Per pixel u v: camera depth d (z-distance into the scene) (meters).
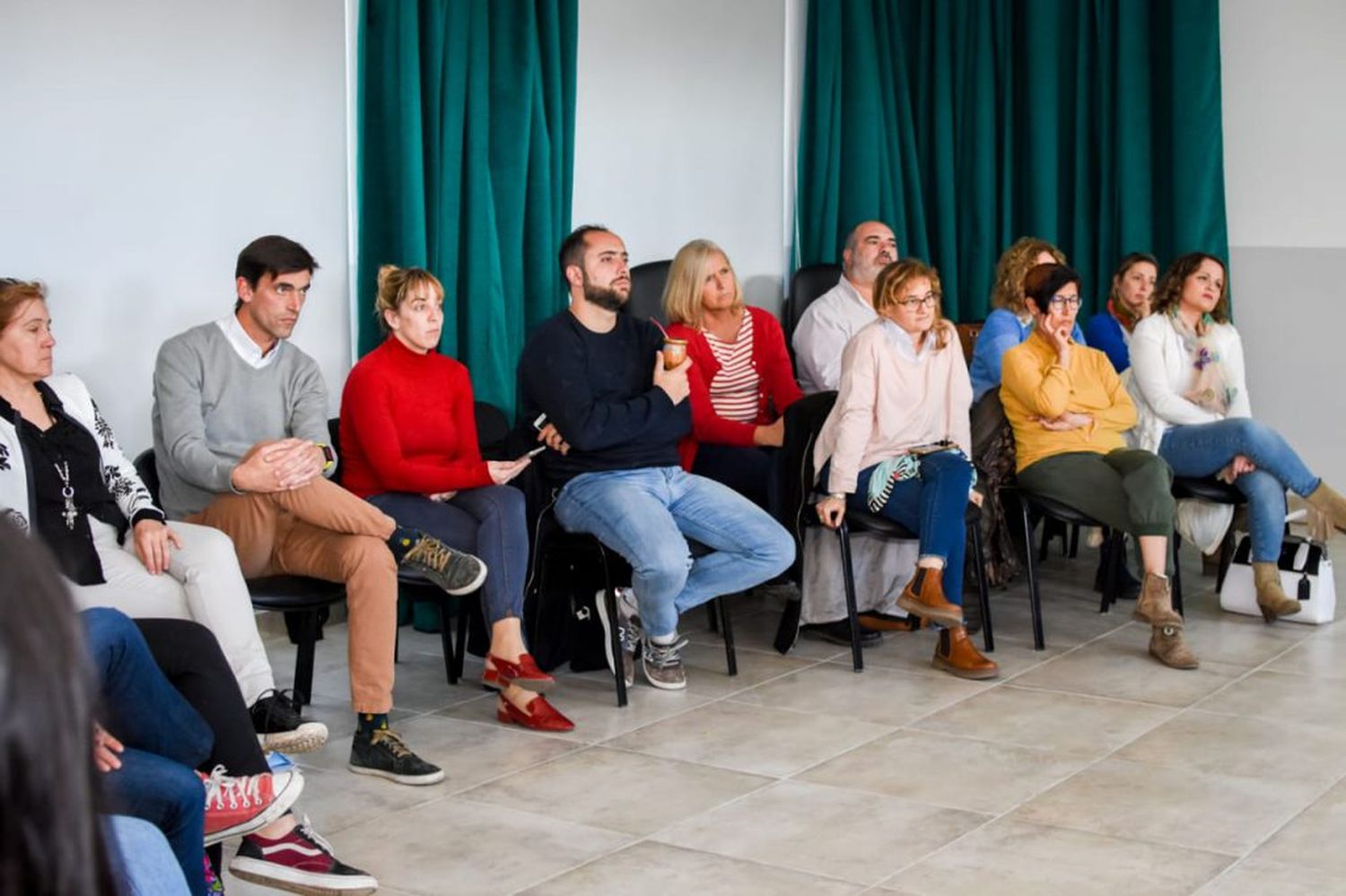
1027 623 4.73
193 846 2.22
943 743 3.58
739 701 3.94
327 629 4.63
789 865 2.85
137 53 4.01
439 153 4.61
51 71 3.83
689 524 4.04
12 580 0.78
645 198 5.59
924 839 2.97
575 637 4.20
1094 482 4.40
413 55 4.46
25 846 0.79
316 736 3.12
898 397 4.25
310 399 3.72
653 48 5.54
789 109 6.17
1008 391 4.60
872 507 4.23
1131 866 2.82
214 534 3.21
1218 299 4.93
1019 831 3.01
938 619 4.11
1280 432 6.46
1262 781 3.28
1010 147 6.39
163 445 3.53
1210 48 6.18
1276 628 4.65
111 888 0.86
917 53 6.40
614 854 2.91
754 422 4.86
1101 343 5.39
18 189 3.79
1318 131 6.29
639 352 4.13
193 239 4.18
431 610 4.66
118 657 2.35
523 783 3.32
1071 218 6.48
